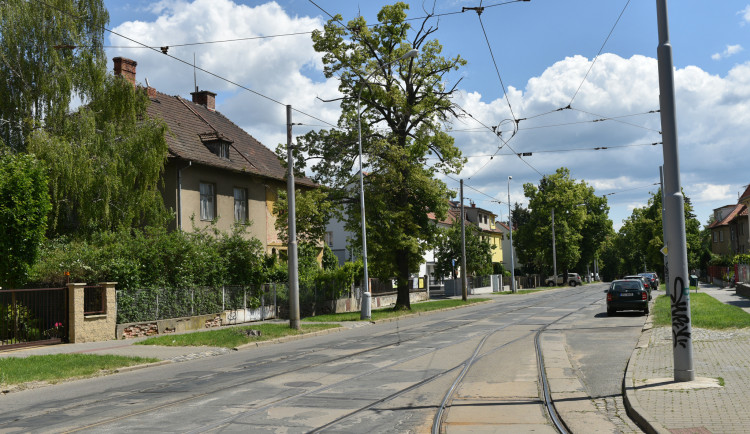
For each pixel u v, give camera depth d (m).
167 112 32.84
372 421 7.93
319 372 12.24
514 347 15.61
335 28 30.83
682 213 9.45
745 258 43.16
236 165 32.66
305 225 29.59
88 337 19.23
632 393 8.66
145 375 13.08
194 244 24.52
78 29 26.03
